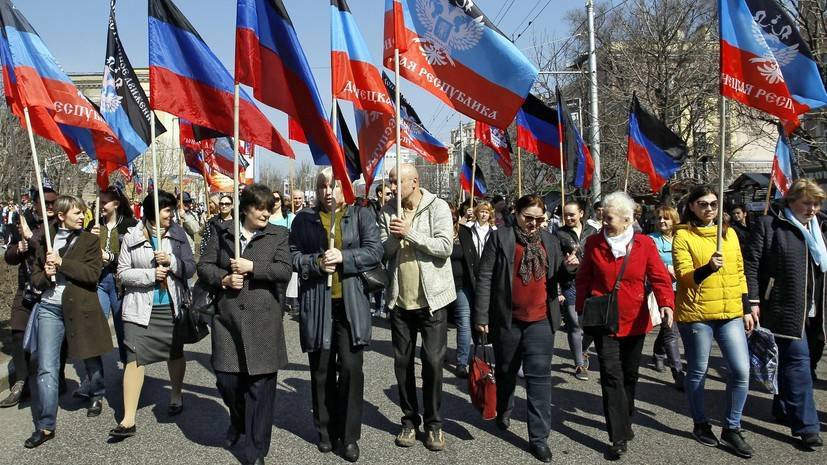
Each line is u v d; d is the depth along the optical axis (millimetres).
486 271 5043
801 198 5141
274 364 4465
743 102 5270
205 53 5340
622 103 19516
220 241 4609
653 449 4871
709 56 18297
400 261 5035
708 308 4902
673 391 6457
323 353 4785
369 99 5258
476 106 5480
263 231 4574
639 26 19219
